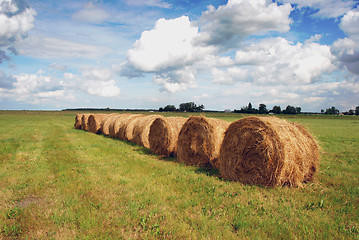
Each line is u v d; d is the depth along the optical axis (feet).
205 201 18.42
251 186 22.91
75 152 38.09
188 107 369.50
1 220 15.20
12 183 22.00
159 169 28.30
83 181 22.72
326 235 13.58
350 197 19.25
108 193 19.75
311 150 24.45
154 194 19.51
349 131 86.94
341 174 26.32
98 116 75.87
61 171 26.23
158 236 13.67
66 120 158.71
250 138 23.75
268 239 13.32
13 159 32.45
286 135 22.25
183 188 21.08
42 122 132.98
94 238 13.20
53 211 16.28
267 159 22.29
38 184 21.86
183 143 33.99
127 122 56.90
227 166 25.84
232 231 14.35
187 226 14.56
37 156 34.63
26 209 16.69
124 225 14.80
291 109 374.43
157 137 40.45
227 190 21.18
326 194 20.06
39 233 13.83
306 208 17.38
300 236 13.55
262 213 16.38
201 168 30.37
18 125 105.19
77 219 15.19
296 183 22.13
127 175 25.11
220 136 30.53
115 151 39.63
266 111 372.17
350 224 15.07
